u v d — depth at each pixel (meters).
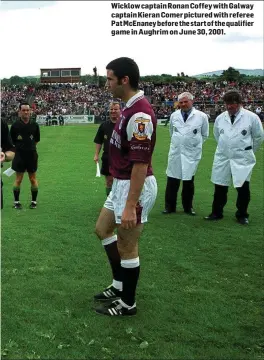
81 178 12.18
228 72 78.06
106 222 4.25
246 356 3.35
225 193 7.48
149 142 3.67
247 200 7.30
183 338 3.59
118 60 3.77
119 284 4.25
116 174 3.95
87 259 5.41
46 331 3.63
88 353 3.35
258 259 5.55
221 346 3.49
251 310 4.12
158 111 47.53
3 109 44.53
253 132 7.21
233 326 3.80
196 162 7.86
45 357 3.27
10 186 11.12
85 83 74.12
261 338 3.62
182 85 62.97
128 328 3.71
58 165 14.95
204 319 3.92
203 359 3.30
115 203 3.97
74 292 4.44
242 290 4.59
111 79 3.77
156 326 3.78
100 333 3.65
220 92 57.44
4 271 4.95
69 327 3.73
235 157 7.23
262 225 7.20
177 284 4.71
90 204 8.72
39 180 11.88
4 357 3.25
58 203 8.82
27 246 5.86
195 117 7.82
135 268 3.92
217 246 6.05
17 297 4.27
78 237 6.31
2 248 5.74
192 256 5.62
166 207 8.03
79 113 51.91
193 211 8.02
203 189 10.68
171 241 6.24
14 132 8.07
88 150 19.72
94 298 4.29
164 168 14.50
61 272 4.98
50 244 5.96
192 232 6.73
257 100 49.06
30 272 4.95
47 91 67.06
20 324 3.74
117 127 3.86
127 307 3.96
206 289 4.59
